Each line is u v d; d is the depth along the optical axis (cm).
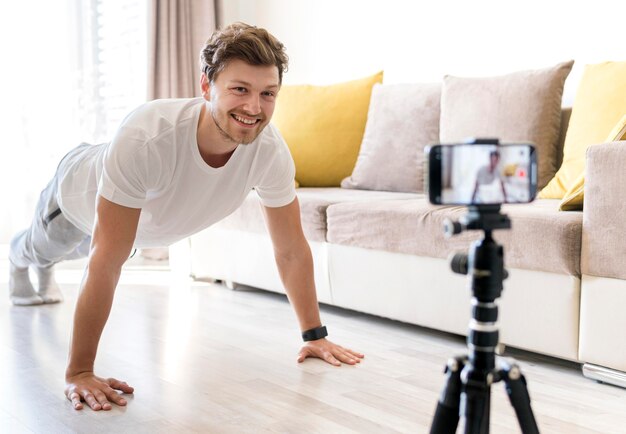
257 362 226
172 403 189
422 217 248
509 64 334
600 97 268
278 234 224
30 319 286
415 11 373
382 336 261
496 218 95
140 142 183
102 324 192
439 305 250
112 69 449
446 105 317
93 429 172
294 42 445
